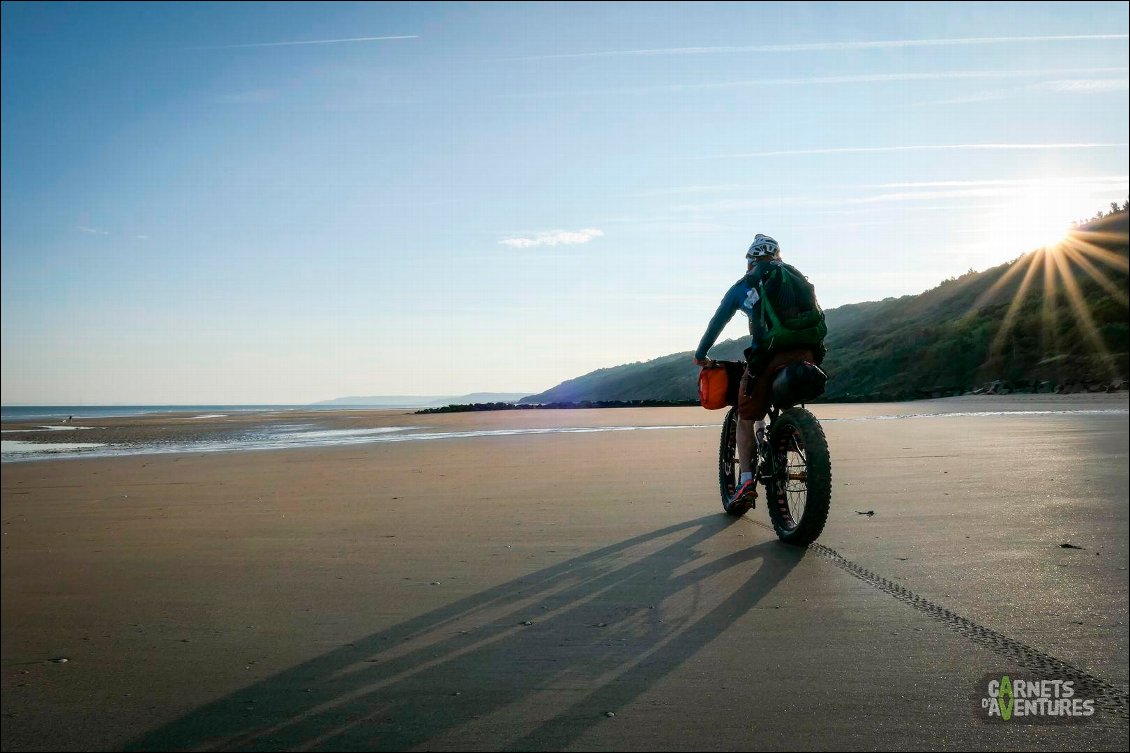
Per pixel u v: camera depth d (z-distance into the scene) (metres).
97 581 3.73
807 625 2.76
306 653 2.65
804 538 4.05
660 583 3.41
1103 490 5.49
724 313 5.03
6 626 3.03
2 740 2.04
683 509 5.40
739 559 3.81
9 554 4.41
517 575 3.63
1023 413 16.03
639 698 2.19
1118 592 3.06
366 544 4.43
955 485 5.88
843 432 11.77
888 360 52.47
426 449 11.01
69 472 9.09
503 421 19.98
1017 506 4.95
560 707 2.15
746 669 2.38
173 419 36.53
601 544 4.27
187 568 3.96
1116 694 2.14
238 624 2.99
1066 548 3.81
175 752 1.96
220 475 8.33
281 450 11.74
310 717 2.14
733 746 1.90
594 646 2.63
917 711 2.06
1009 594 3.07
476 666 2.48
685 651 2.55
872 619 2.81
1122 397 23.56
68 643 2.81
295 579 3.67
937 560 3.63
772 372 4.70
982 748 1.86
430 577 3.63
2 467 10.02
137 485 7.62
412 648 2.67
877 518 4.67
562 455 9.50
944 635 2.62
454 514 5.36
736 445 5.27
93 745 2.01
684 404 35.56
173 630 2.94
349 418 29.86
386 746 1.95
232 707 2.22
